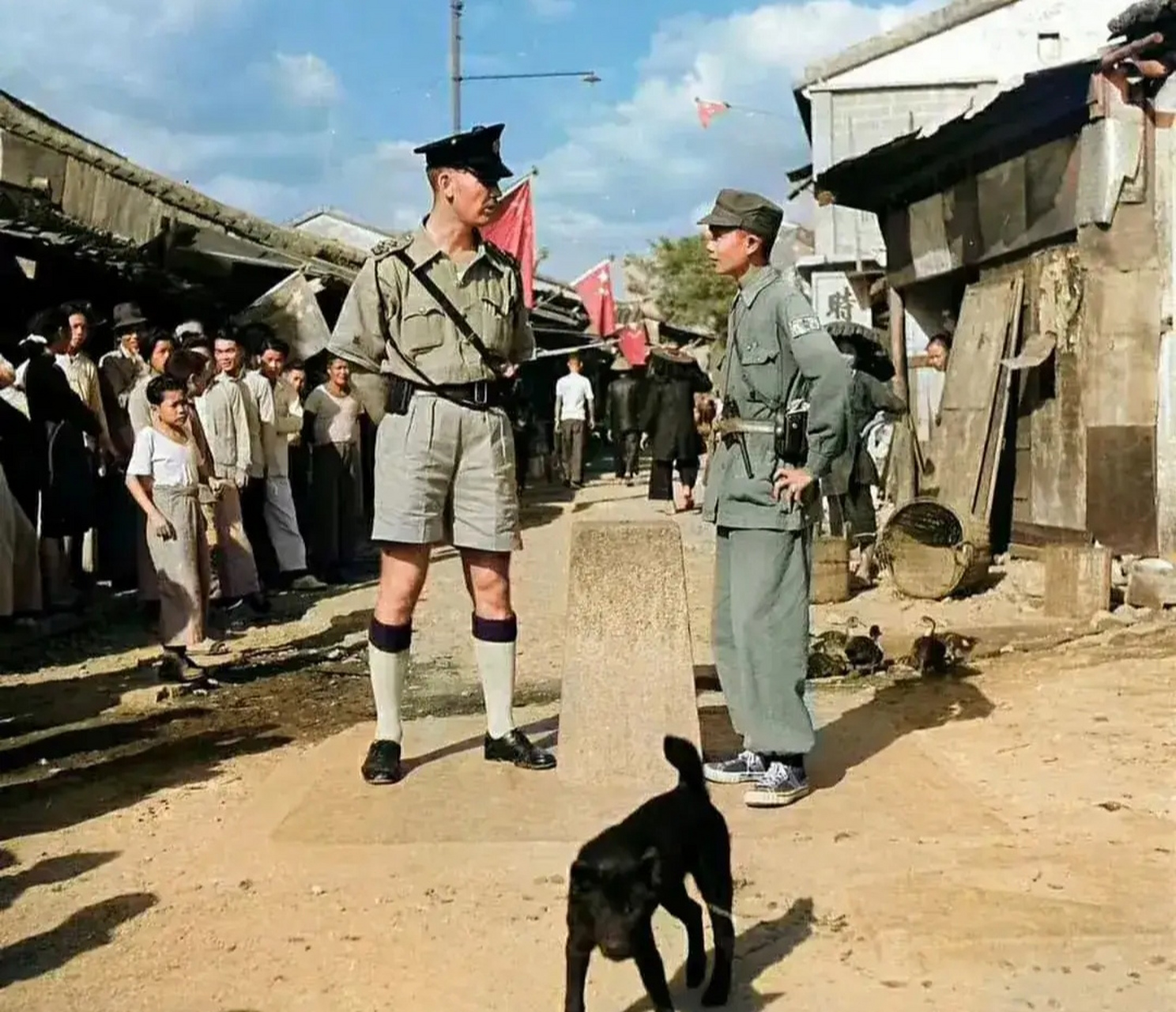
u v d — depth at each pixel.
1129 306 10.34
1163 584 9.44
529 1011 3.72
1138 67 10.09
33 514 9.61
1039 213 11.53
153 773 6.35
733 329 5.60
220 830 5.39
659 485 18.45
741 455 5.45
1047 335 11.41
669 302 54.84
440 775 5.95
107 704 7.79
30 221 10.95
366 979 3.95
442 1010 3.74
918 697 7.22
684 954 4.06
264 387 11.46
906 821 5.14
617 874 3.17
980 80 21.42
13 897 4.71
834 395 5.20
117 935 4.33
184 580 8.23
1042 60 21.17
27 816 5.70
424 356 5.90
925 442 15.12
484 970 3.98
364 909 4.46
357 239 35.84
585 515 18.62
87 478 9.93
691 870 3.74
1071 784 5.57
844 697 7.34
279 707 7.73
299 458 12.55
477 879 4.69
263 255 15.30
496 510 6.00
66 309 10.19
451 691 8.10
